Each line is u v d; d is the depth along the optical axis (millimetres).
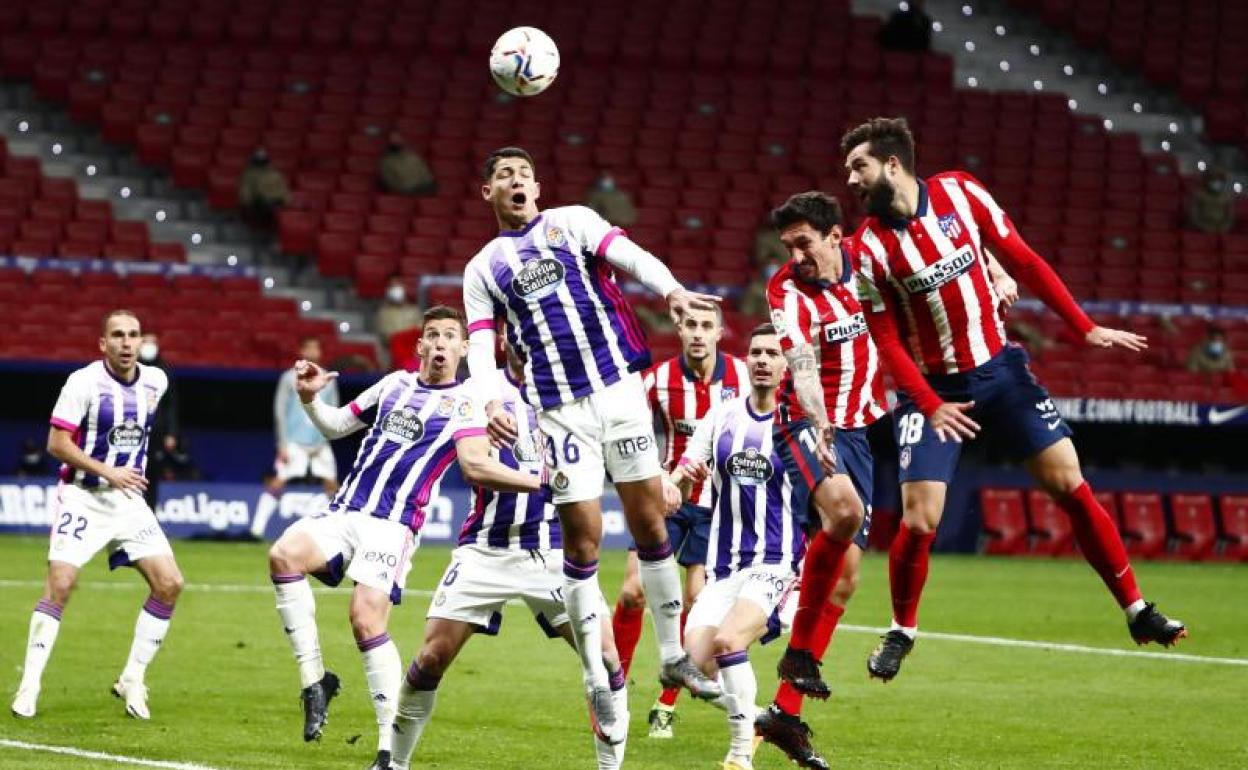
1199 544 72875
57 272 70188
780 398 25797
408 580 52750
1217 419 70000
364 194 79000
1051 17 103062
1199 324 78625
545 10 93312
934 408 22391
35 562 53156
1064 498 23594
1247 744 27969
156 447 42000
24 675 28156
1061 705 32125
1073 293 81625
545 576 23828
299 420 62938
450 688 32656
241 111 82438
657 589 22234
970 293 22875
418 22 91062
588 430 21453
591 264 21516
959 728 29359
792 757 24750
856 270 23031
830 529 25016
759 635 25062
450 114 85250
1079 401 69625
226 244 78625
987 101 93250
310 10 89938
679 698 32438
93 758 24000
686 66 93250
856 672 36125
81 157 80875
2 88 83250
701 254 78750
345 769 23984
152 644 28500
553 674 34688
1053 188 88312
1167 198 88625
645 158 85062
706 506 29406
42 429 67875
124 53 84500
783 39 95500
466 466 23250
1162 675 36438
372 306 75250
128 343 29125
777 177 84188
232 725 27562
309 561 25359
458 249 77062
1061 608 49781
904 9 101188
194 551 59969
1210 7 103188
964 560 68062
